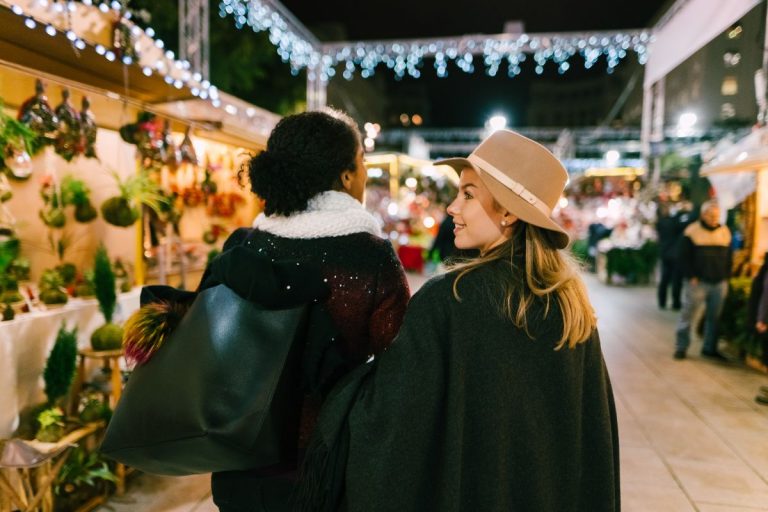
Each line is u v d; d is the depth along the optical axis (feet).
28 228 11.59
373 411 3.54
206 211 18.83
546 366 3.69
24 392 8.47
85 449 9.20
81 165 12.29
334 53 34.32
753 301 16.52
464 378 3.59
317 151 4.16
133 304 11.53
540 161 3.94
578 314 3.76
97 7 9.75
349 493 3.52
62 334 8.70
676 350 18.94
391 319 4.07
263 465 3.66
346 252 4.04
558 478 3.75
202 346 3.66
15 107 10.96
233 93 36.91
